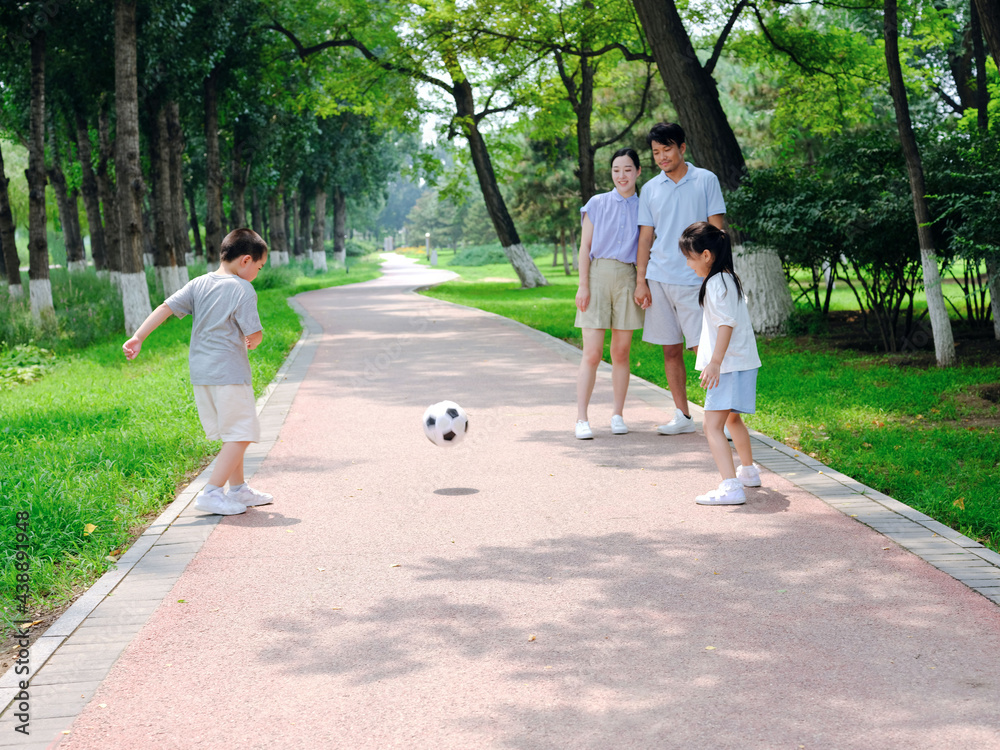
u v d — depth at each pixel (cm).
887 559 446
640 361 1184
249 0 2691
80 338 1681
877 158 1213
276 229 4581
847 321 1611
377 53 3703
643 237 718
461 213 11119
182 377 1076
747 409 544
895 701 309
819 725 294
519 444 727
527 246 8525
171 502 588
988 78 1855
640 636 367
